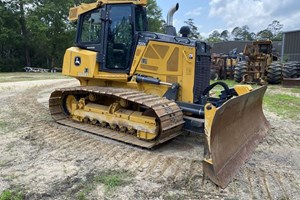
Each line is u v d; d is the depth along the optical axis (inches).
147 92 222.5
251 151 189.9
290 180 151.3
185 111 201.9
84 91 233.1
